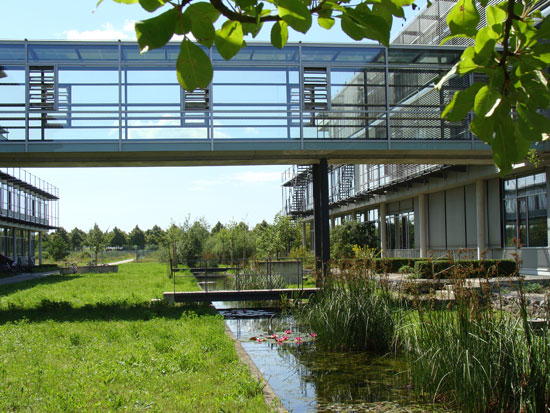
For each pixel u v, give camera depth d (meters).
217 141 13.75
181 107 13.73
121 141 13.54
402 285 8.52
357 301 8.94
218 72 13.95
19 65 13.59
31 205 41.91
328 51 14.35
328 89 14.23
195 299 14.20
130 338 9.48
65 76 13.62
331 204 35.28
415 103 14.50
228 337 9.38
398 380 6.79
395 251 31.48
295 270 19.33
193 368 7.04
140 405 5.36
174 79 13.76
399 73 14.61
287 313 13.30
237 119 13.86
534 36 1.37
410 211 29.59
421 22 20.81
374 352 8.52
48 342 9.24
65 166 15.22
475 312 5.60
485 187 22.12
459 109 1.36
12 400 5.58
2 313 13.32
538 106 1.37
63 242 50.97
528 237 19.50
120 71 13.69
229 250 34.38
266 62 14.09
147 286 20.94
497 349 5.20
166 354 7.85
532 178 19.27
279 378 7.02
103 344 8.88
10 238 40.44
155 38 1.12
